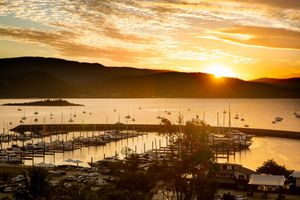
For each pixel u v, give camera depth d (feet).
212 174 282.97
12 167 529.86
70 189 257.96
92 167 557.33
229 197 341.21
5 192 376.48
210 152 277.64
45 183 252.62
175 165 279.90
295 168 617.62
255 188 372.99
